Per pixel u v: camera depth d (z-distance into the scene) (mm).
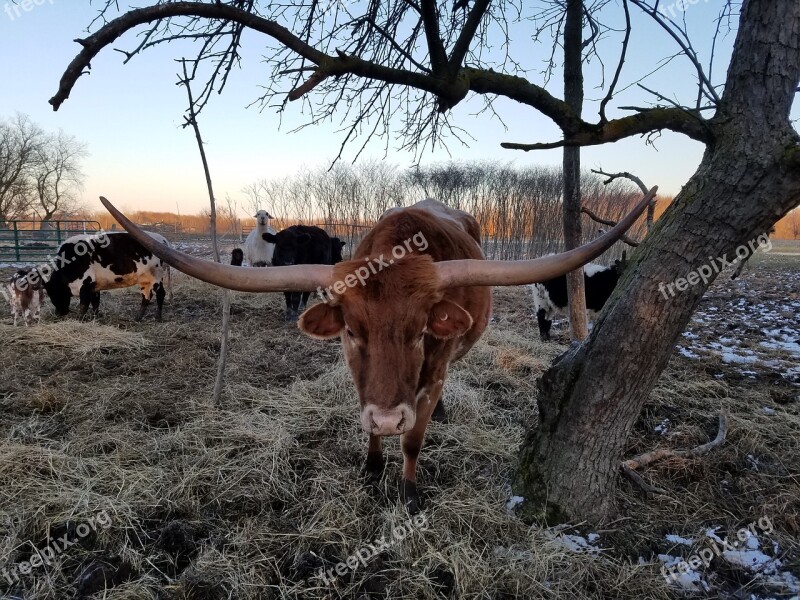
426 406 2885
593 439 2736
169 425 4023
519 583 2400
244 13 1550
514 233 24062
